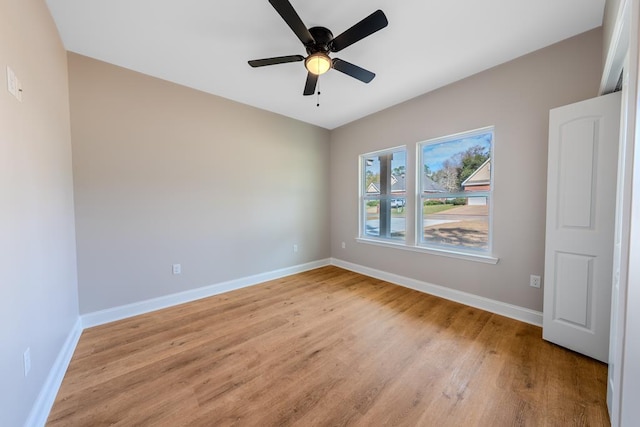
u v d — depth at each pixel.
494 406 1.40
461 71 2.53
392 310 2.64
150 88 2.58
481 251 2.69
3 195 1.08
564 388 1.51
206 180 3.01
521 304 2.37
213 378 1.63
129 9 1.70
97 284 2.34
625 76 1.38
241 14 1.75
